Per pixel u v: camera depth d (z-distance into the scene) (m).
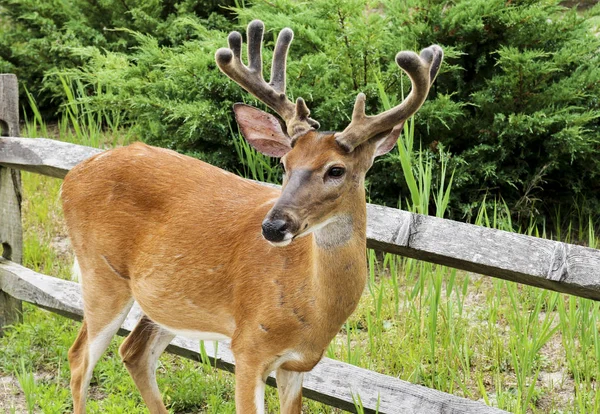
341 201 2.93
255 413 3.33
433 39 5.97
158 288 3.57
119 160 3.74
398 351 4.45
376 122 2.89
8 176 5.07
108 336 3.89
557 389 4.30
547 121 5.59
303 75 5.76
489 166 5.72
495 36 6.01
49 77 8.06
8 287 5.05
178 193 3.59
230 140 5.99
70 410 4.31
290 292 3.17
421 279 4.37
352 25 5.79
